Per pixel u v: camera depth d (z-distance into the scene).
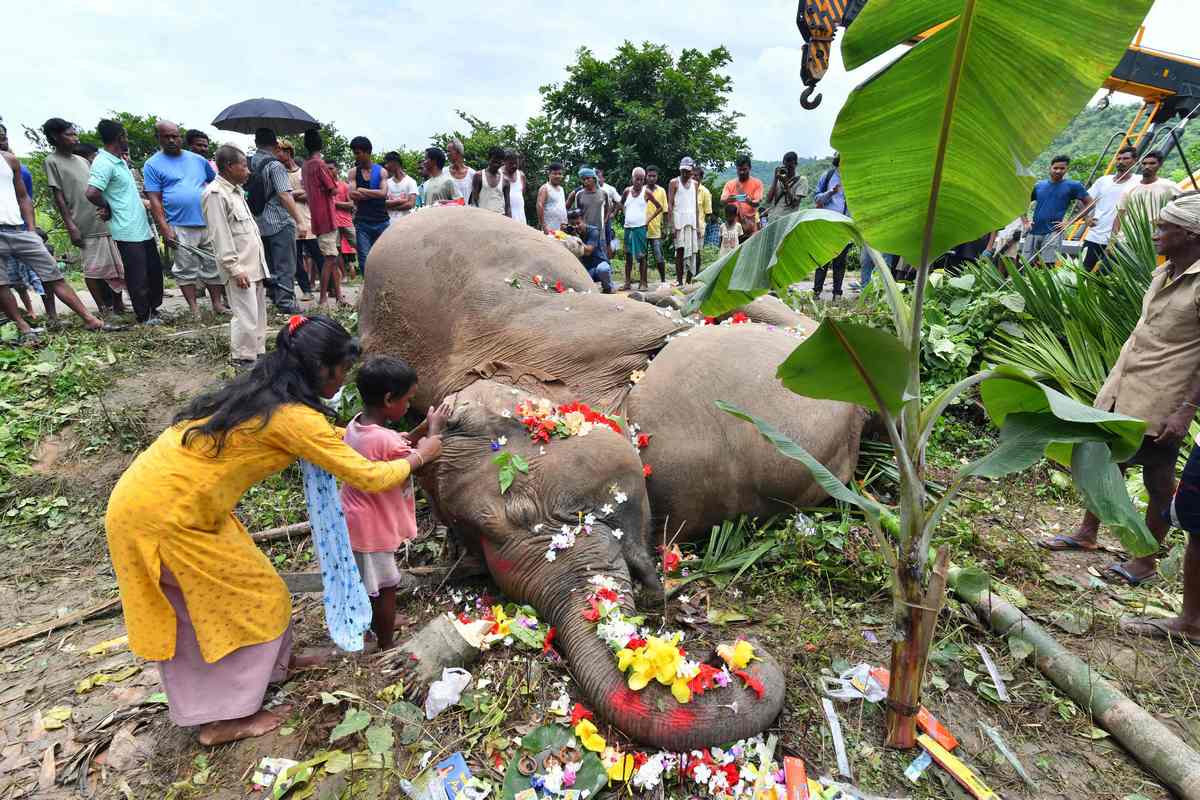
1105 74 1.82
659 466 3.84
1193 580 3.23
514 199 8.99
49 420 5.45
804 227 2.71
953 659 3.17
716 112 25.00
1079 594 3.69
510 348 4.26
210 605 2.60
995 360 5.86
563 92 24.06
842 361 2.34
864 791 2.52
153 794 2.57
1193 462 3.10
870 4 1.97
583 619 3.04
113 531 2.51
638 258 11.44
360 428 3.03
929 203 2.17
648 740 2.62
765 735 2.75
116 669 3.28
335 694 2.84
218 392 2.62
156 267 7.73
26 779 2.66
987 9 1.83
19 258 6.60
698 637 3.31
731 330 4.35
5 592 3.99
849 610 3.53
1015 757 2.67
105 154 6.94
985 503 4.54
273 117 9.41
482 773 2.56
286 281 7.77
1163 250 3.60
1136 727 2.69
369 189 8.55
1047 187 9.09
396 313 4.72
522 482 3.38
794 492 4.07
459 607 3.62
